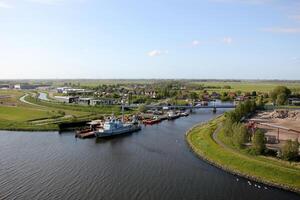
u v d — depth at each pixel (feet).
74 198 356.59
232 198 362.74
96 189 382.83
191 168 463.42
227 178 423.23
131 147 592.19
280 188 390.01
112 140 653.71
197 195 368.89
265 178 411.34
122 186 393.09
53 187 386.52
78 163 483.92
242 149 515.91
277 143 558.97
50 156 519.60
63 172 440.86
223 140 589.32
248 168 440.45
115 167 466.70
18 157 509.76
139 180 413.80
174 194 370.94
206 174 438.40
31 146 584.40
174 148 581.94
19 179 411.34
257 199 361.10
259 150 485.56
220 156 495.00
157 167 468.34
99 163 485.97
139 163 487.20
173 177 426.10
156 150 568.00
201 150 546.67
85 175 430.20
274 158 470.80
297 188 381.40
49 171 443.73
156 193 373.20
